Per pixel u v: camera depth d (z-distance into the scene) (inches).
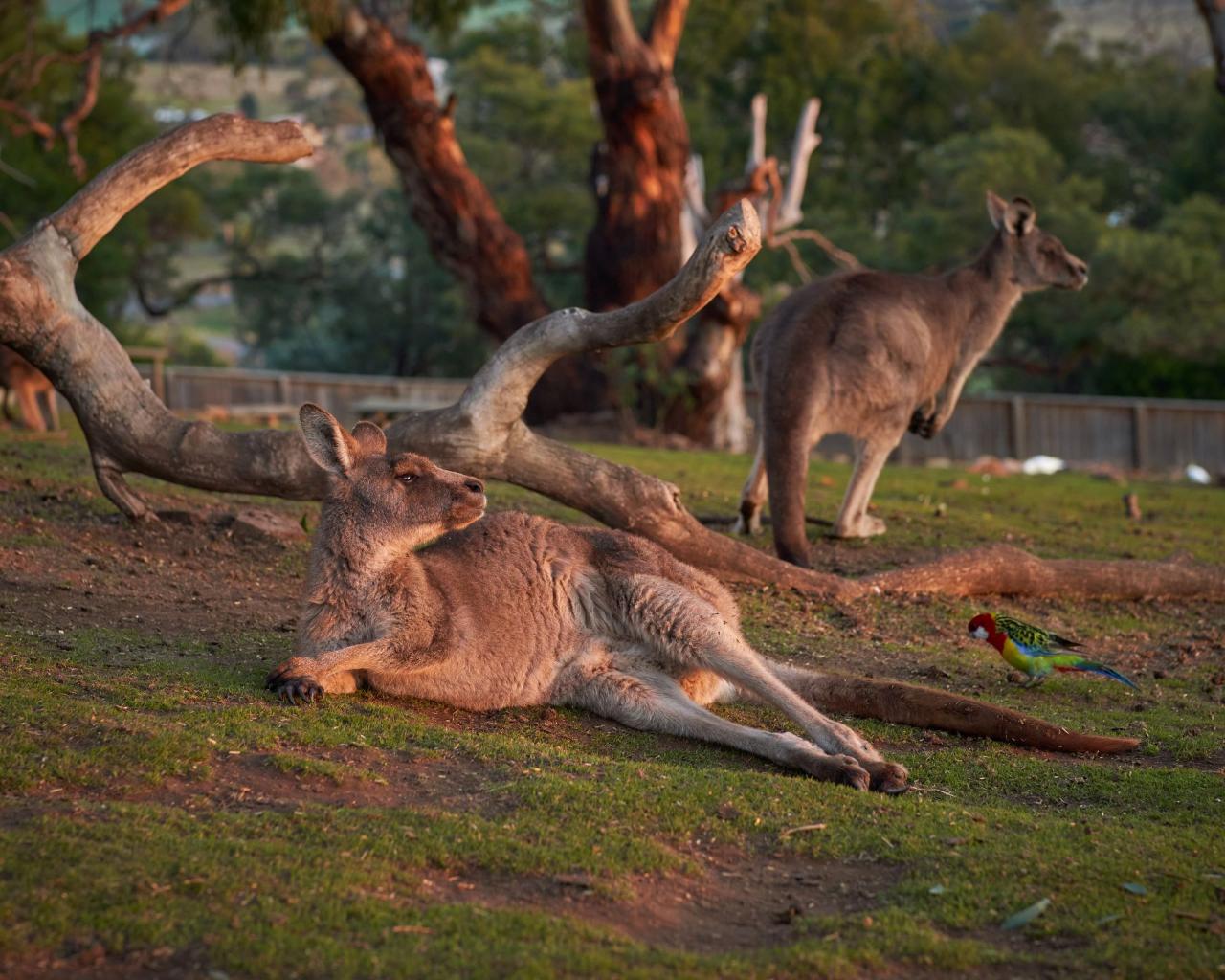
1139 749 226.4
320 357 1808.6
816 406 370.3
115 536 321.1
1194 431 896.9
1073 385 1455.5
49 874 143.8
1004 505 519.8
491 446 306.8
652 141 745.0
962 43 1635.1
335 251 1781.5
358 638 215.6
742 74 1588.3
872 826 177.2
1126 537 453.7
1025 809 193.3
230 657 237.8
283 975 130.4
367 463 219.6
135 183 297.3
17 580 271.6
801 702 214.4
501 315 807.7
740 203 272.2
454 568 225.8
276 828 161.6
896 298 396.8
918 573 340.5
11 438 487.8
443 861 158.1
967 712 226.8
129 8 812.0
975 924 151.7
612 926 147.5
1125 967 141.4
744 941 148.2
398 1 795.4
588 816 173.5
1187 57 1713.8
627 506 316.5
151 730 185.0
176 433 302.5
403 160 781.9
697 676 233.9
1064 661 258.8
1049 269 422.9
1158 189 1526.8
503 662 223.6
